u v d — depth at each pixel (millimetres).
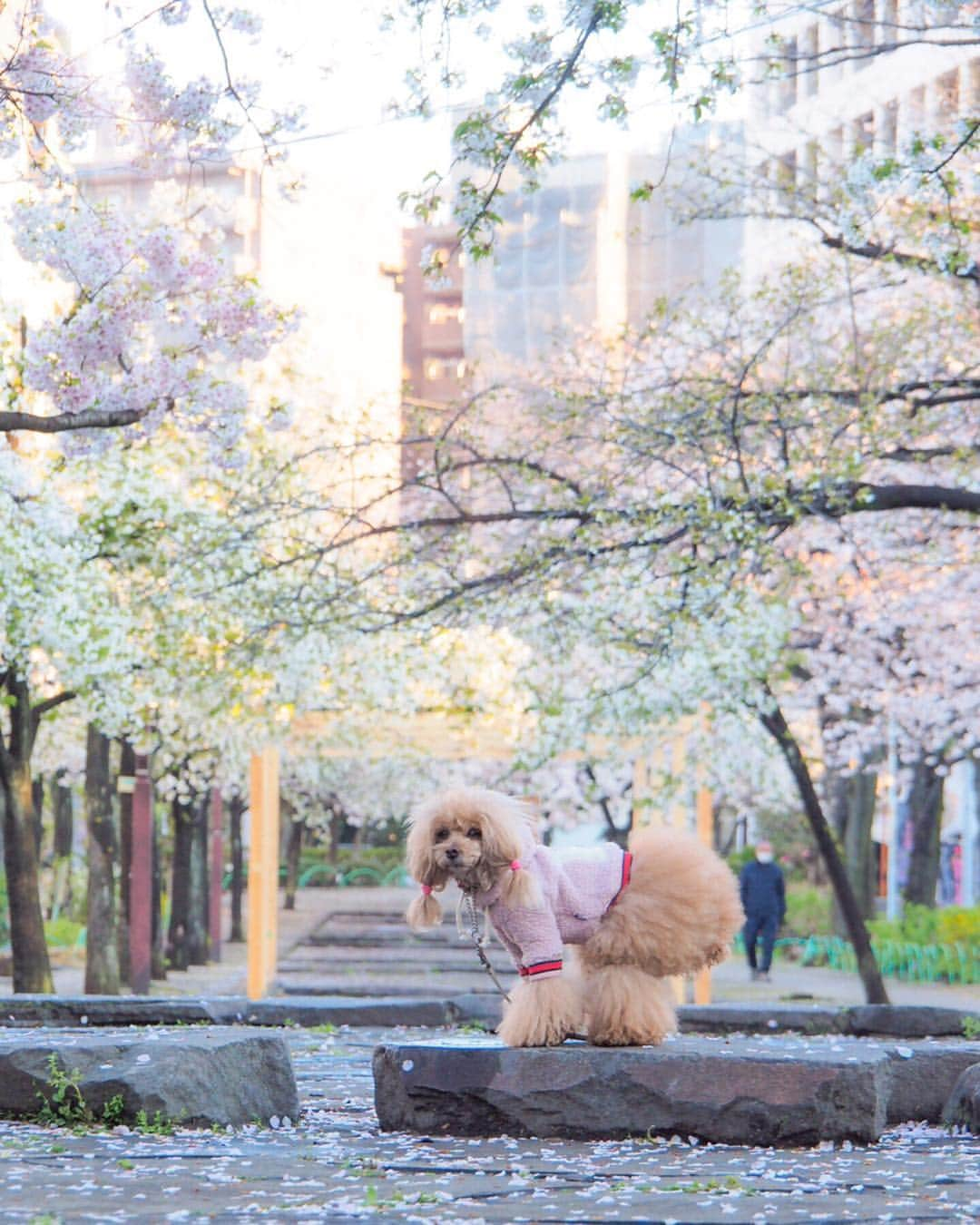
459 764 33000
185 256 10836
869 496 12047
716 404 13570
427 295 61219
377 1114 6668
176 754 23422
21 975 16000
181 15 9828
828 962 28547
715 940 6449
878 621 22594
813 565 21922
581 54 8922
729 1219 4457
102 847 19562
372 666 18766
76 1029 10055
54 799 32844
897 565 19828
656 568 15328
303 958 27281
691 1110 6062
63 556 15328
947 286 19312
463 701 18953
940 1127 6977
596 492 13727
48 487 16375
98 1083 6383
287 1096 6980
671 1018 6480
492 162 9203
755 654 17781
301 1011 12125
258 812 18688
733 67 9852
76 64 10102
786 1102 5973
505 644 19625
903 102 20781
